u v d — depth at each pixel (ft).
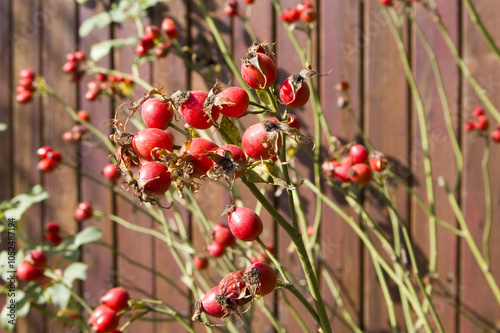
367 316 2.34
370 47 2.33
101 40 2.56
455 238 2.29
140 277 2.53
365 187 2.33
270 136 1.15
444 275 2.31
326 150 2.34
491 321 2.26
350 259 2.35
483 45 2.25
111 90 2.33
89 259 2.59
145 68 2.50
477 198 2.27
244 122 2.31
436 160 2.30
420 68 2.30
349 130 2.35
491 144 2.26
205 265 1.89
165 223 1.96
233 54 2.43
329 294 2.37
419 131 2.30
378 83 2.33
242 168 1.14
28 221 2.64
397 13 2.31
